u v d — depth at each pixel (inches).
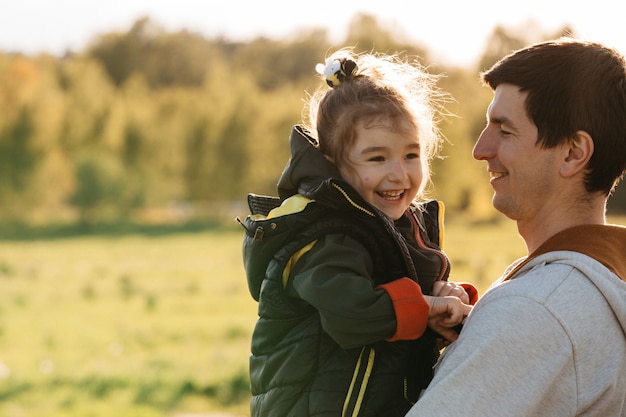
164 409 444.8
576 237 93.7
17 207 2682.1
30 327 755.4
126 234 2267.5
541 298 86.9
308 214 103.5
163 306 887.7
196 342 681.0
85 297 967.0
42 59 3346.5
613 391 88.0
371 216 103.8
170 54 4205.2
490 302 90.0
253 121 2910.9
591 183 95.3
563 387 86.0
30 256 1546.5
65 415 424.8
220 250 1662.2
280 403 102.0
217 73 3139.8
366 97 108.9
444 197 2198.6
